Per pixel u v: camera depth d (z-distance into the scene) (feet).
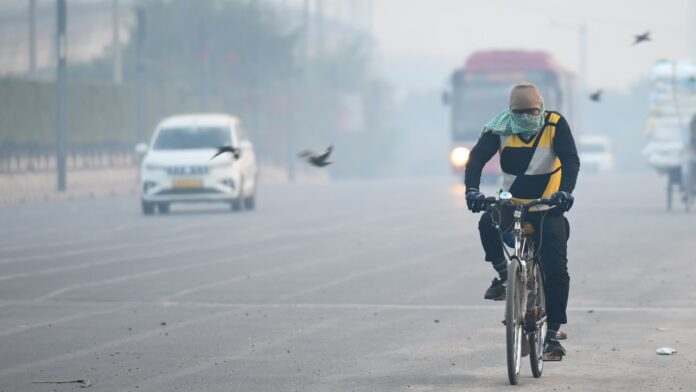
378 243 207.21
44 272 163.22
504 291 90.43
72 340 107.55
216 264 173.17
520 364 92.38
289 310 126.82
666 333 110.01
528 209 87.66
